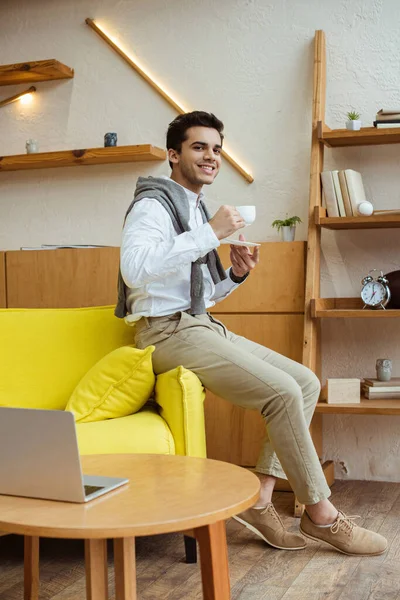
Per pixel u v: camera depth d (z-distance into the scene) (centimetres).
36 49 377
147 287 236
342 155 330
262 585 202
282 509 283
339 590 198
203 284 248
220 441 314
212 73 348
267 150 341
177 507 131
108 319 268
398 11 322
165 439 218
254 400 221
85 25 368
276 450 221
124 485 147
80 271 338
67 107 372
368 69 327
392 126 301
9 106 381
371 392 304
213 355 227
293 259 311
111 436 213
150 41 358
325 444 335
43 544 243
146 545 240
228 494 139
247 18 343
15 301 348
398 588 198
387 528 253
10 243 383
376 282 307
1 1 381
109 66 365
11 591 201
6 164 367
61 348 261
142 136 360
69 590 201
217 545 139
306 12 334
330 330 333
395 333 325
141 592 199
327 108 331
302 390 238
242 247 254
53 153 357
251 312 315
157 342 238
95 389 230
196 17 350
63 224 375
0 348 258
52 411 134
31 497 140
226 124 346
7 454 140
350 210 306
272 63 340
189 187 254
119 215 364
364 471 330
